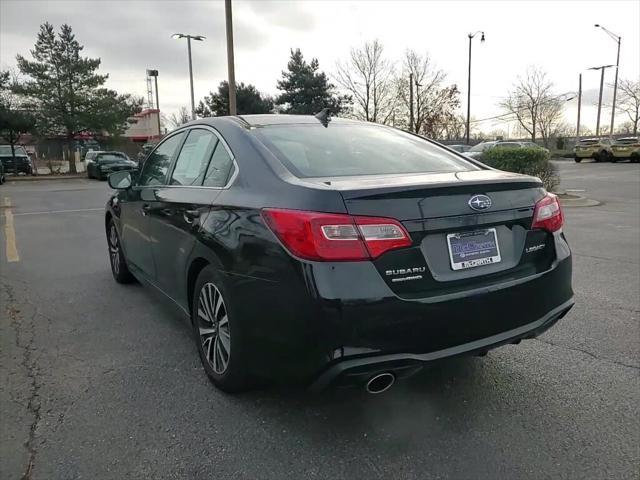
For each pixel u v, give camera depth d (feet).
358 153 10.64
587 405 9.79
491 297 8.52
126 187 15.65
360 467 8.03
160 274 13.06
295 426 9.13
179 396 10.16
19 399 10.03
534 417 9.40
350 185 8.19
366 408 9.72
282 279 8.04
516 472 7.89
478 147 92.99
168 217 11.98
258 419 9.36
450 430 9.01
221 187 10.19
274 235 8.21
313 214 7.80
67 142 118.83
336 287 7.59
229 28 55.77
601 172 88.43
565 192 53.47
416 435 8.86
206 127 12.07
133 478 7.77
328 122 12.12
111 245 18.75
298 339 7.93
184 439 8.74
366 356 7.68
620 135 194.70
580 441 8.66
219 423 9.21
